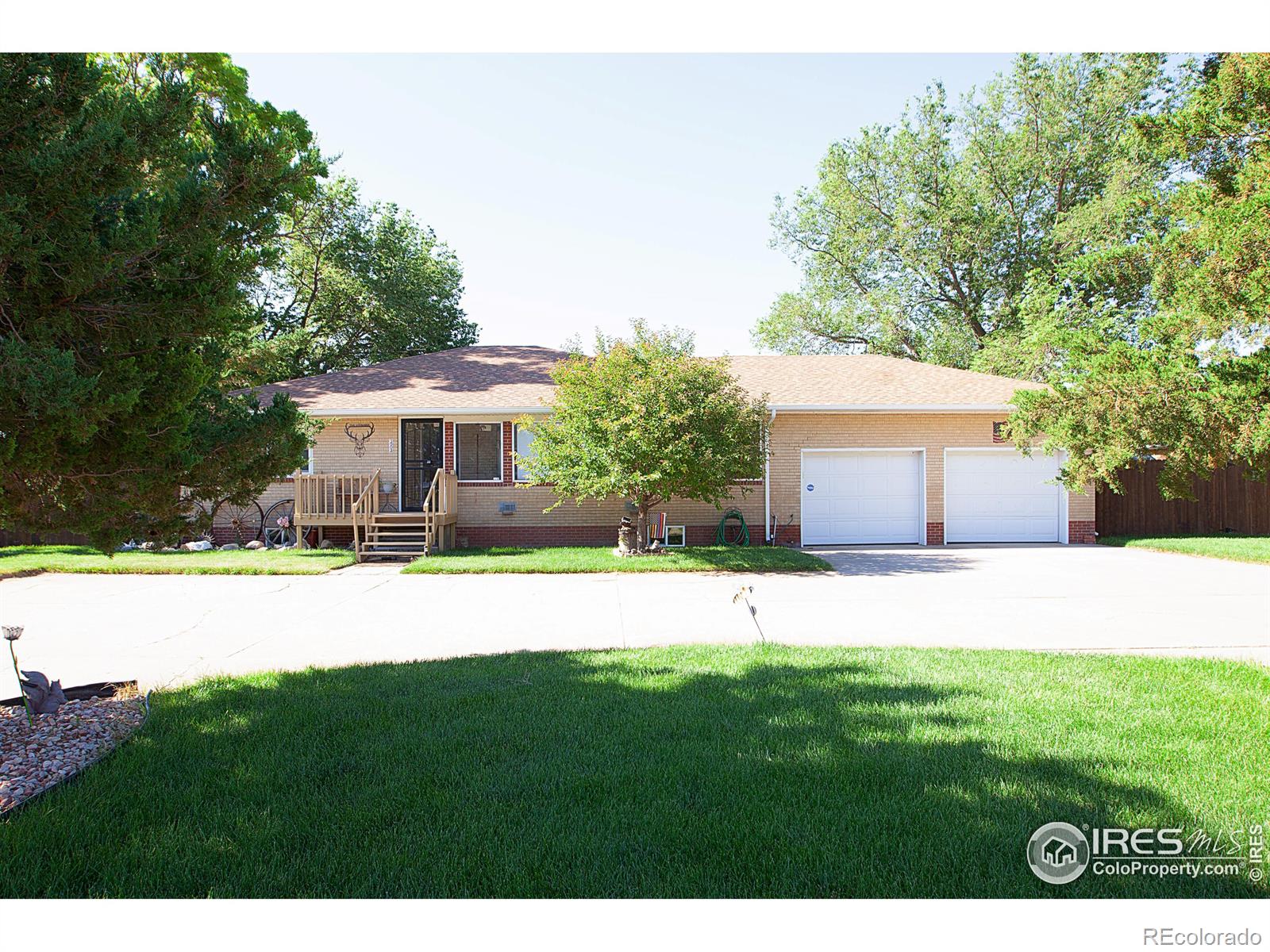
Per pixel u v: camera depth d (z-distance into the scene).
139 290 3.90
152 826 3.31
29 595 10.63
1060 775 3.70
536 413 16.55
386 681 5.63
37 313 3.71
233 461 4.84
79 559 14.00
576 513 16.98
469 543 16.95
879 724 4.45
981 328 31.88
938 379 18.95
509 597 10.30
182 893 2.85
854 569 12.92
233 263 4.35
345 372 19.39
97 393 3.59
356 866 2.98
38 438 3.62
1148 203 11.90
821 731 4.34
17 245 3.33
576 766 3.92
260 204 4.36
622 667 6.00
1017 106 29.69
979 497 17.52
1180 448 7.05
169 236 3.89
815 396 17.41
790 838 3.13
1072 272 17.12
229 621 8.65
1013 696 5.02
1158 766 3.80
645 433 13.38
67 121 3.71
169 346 4.12
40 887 2.89
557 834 3.21
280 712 4.85
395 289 28.80
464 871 2.95
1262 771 3.74
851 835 3.14
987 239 29.88
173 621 8.66
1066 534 17.41
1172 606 9.07
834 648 6.68
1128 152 25.53
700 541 17.08
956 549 16.20
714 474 13.77
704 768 3.84
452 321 33.09
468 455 17.02
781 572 12.62
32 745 4.28
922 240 31.27
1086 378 7.93
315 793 3.62
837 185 31.94
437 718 4.73
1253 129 7.25
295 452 5.16
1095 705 4.80
